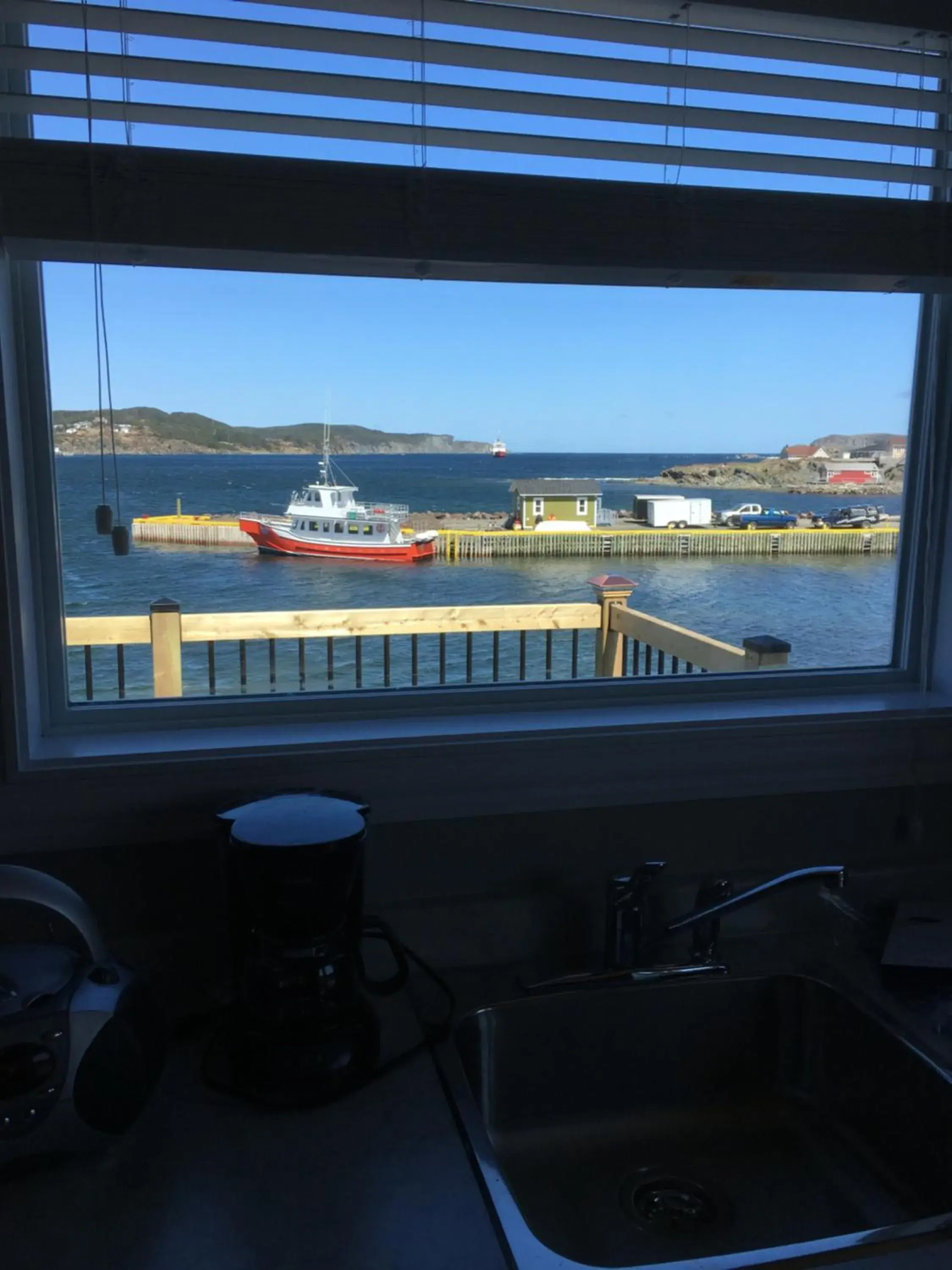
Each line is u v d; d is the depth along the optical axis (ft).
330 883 2.57
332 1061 2.60
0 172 2.74
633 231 3.27
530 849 3.63
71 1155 2.23
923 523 4.21
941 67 3.71
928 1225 2.14
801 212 3.42
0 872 2.39
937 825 4.07
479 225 3.13
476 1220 2.10
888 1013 3.13
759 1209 2.96
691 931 3.65
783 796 3.87
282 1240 2.01
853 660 4.41
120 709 3.53
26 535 3.26
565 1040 3.29
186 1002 3.14
